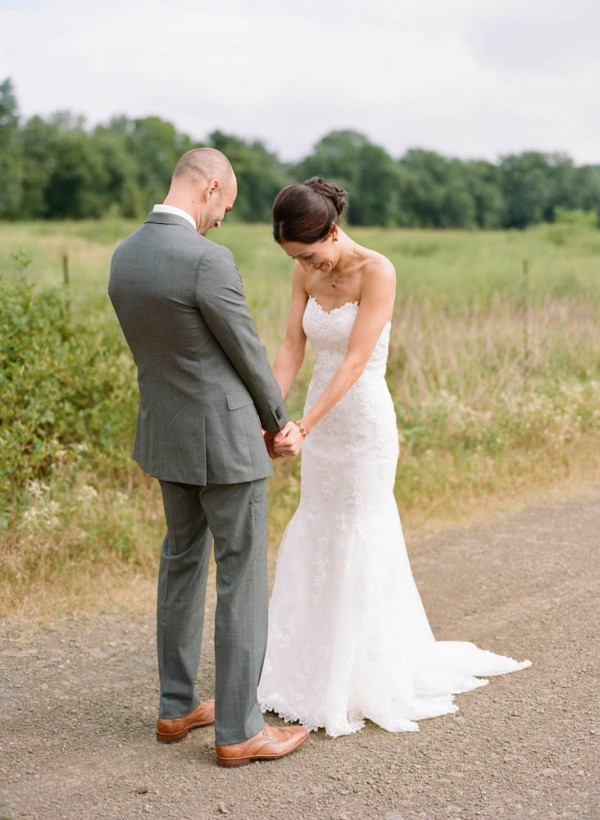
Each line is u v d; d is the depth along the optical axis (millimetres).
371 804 2637
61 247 20594
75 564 4426
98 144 66875
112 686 3486
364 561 3238
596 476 6520
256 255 20391
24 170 62594
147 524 4930
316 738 3084
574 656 3637
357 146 79250
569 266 19828
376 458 3270
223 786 2752
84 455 5344
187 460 2709
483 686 3430
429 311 9234
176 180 2738
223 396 2693
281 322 8461
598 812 2527
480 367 8000
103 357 5527
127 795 2703
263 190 78250
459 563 4902
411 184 79188
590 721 3086
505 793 2664
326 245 3061
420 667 3406
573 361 8727
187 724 3059
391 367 7867
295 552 3365
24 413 4977
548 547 5105
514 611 4188
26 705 3314
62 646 3814
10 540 4445
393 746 3006
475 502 5926
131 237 2729
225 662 2840
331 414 3281
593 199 82000
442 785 2732
